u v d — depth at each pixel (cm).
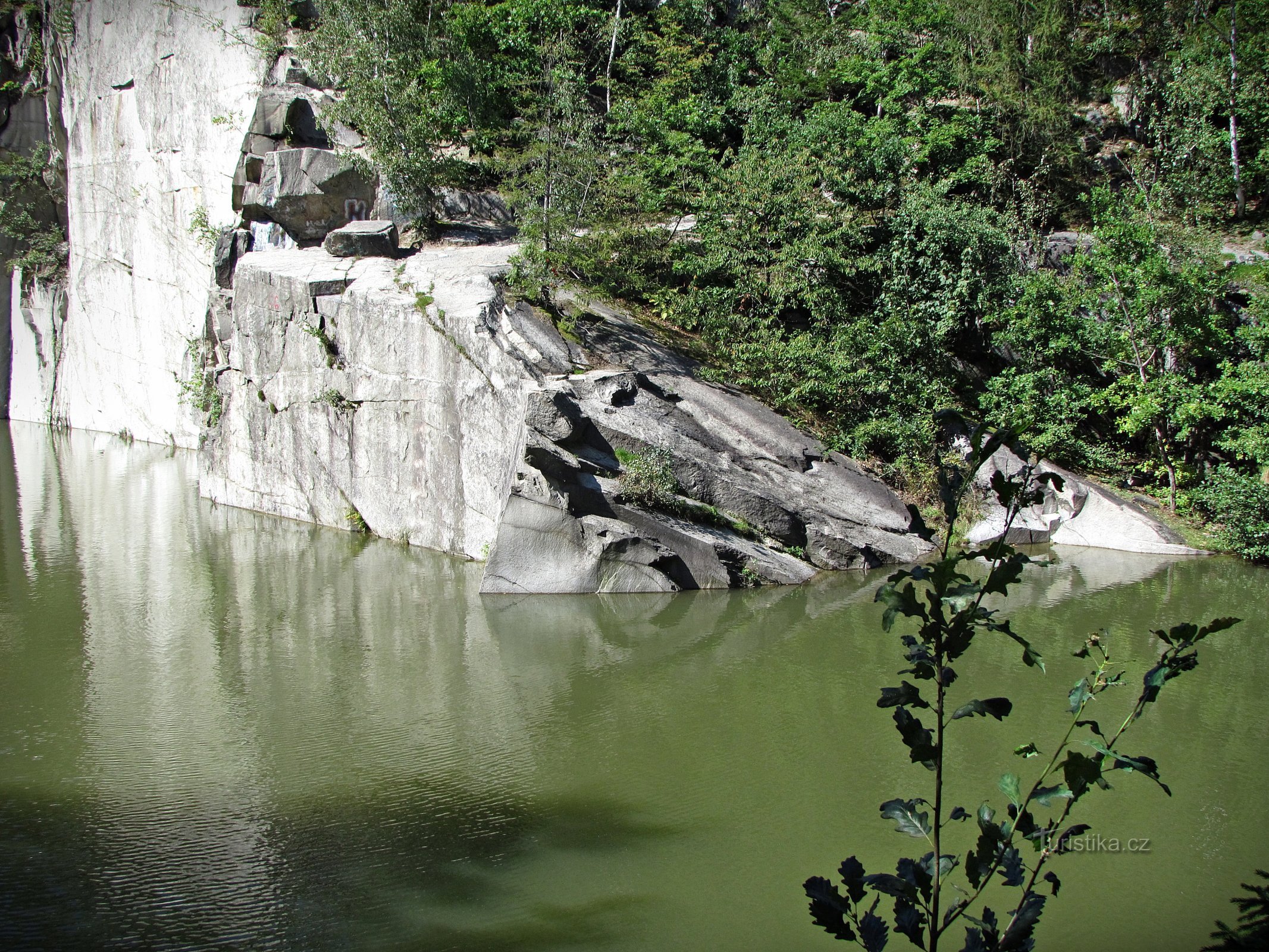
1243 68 2736
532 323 1942
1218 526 2023
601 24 3228
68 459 3256
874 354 2119
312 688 1270
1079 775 413
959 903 441
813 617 1547
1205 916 763
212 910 780
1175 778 1007
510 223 2567
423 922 764
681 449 1780
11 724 1152
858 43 3219
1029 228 2509
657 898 798
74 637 1470
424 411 1934
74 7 3750
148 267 3456
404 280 2056
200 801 963
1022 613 1558
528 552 1662
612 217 2167
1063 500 2069
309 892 806
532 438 1636
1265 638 1445
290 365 2200
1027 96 2820
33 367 4362
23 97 4188
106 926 758
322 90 2703
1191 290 2008
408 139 2383
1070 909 773
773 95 2984
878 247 2364
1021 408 2083
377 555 1931
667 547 1672
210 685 1282
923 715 1165
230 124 2928
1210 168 2727
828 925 429
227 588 1725
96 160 3681
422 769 1034
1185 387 2039
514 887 812
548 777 1013
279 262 2267
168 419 3509
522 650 1408
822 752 1067
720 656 1373
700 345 2159
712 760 1051
